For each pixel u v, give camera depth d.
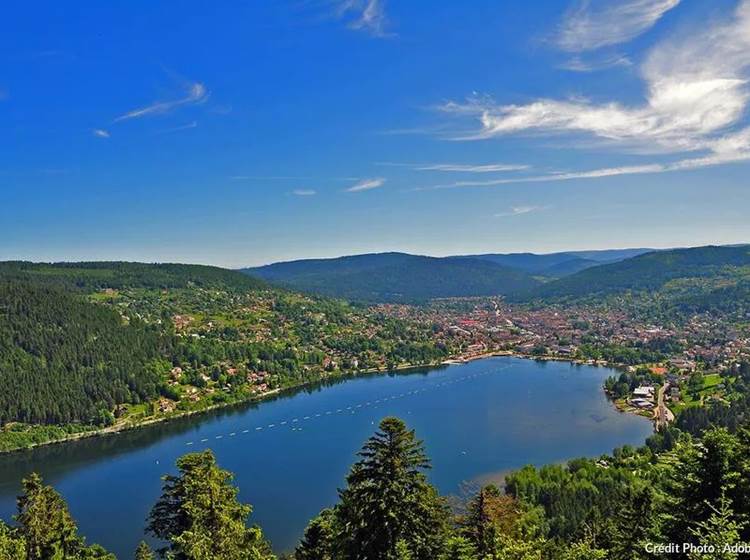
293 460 148.12
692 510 30.11
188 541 35.56
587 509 95.56
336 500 120.06
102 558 57.25
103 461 158.25
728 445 30.09
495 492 37.88
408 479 33.75
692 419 156.88
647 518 40.47
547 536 88.94
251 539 40.00
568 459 141.88
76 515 118.38
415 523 33.34
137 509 120.31
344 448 157.50
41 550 48.50
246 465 145.38
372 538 33.12
